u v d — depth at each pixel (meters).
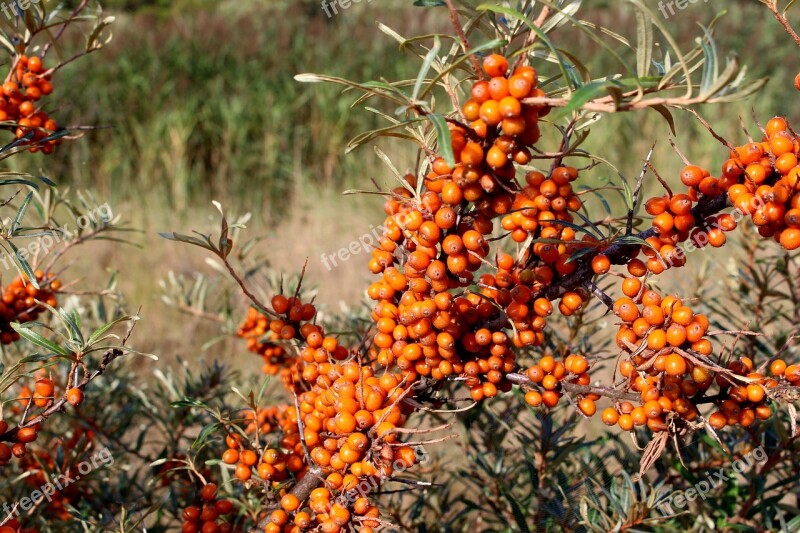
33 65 0.82
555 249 0.72
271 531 0.74
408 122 0.69
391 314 0.73
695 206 0.72
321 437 0.74
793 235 0.69
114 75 3.82
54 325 0.97
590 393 0.73
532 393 0.74
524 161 0.69
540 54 0.71
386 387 0.73
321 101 3.69
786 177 0.69
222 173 3.42
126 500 0.91
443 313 0.71
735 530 0.86
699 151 3.04
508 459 0.96
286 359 0.96
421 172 0.73
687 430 0.72
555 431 0.87
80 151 3.42
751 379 0.71
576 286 0.73
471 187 0.70
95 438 0.96
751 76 3.84
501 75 0.68
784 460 0.84
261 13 4.95
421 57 0.73
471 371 0.73
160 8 5.50
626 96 0.67
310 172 3.48
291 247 2.73
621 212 2.23
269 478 0.77
